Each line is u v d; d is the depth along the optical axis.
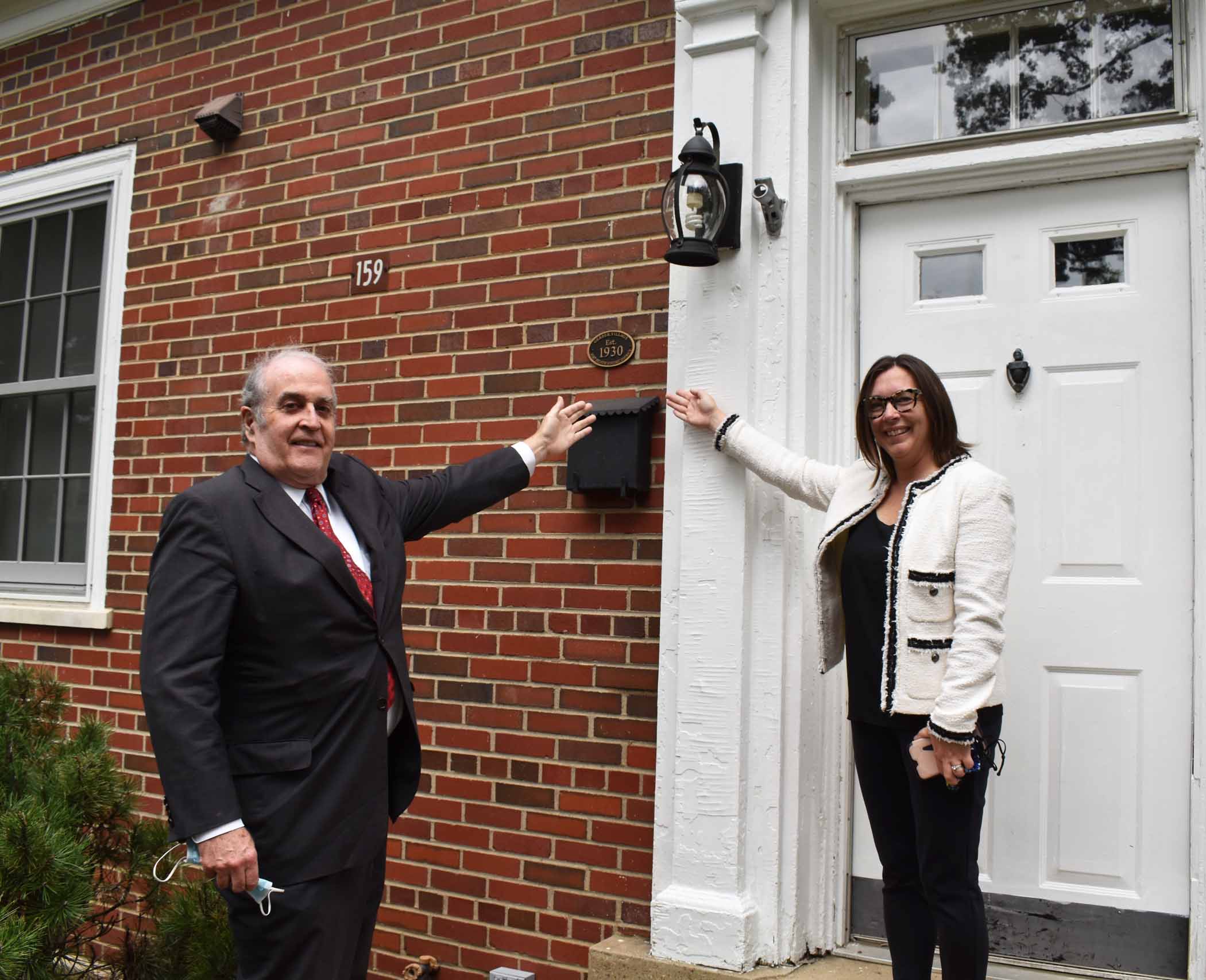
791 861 3.11
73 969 3.16
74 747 3.39
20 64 5.31
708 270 3.24
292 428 2.46
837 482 2.85
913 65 3.36
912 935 2.59
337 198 4.23
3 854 2.78
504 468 2.95
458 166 3.94
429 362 3.92
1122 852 2.97
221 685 2.41
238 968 2.46
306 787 2.34
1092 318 3.10
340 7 4.31
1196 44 2.97
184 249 4.64
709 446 3.20
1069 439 3.10
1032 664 3.09
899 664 2.48
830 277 3.32
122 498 4.68
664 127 3.53
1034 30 3.22
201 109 4.61
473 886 3.62
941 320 3.28
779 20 3.28
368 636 2.47
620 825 3.38
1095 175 3.11
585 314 3.61
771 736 3.11
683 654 3.19
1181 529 2.96
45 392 5.13
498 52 3.90
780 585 3.13
